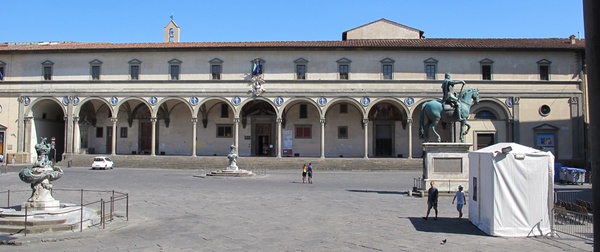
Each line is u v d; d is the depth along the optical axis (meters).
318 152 59.50
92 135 61.66
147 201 23.92
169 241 14.47
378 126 59.31
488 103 53.97
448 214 20.23
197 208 21.58
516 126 53.22
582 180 37.00
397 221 18.36
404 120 58.41
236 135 55.16
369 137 59.19
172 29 66.38
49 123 61.06
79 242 14.22
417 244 14.27
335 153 59.31
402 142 58.62
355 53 55.09
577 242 14.61
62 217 16.48
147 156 54.53
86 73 56.91
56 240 14.34
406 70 54.59
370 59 54.91
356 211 20.91
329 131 59.56
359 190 30.08
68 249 13.28
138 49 55.75
